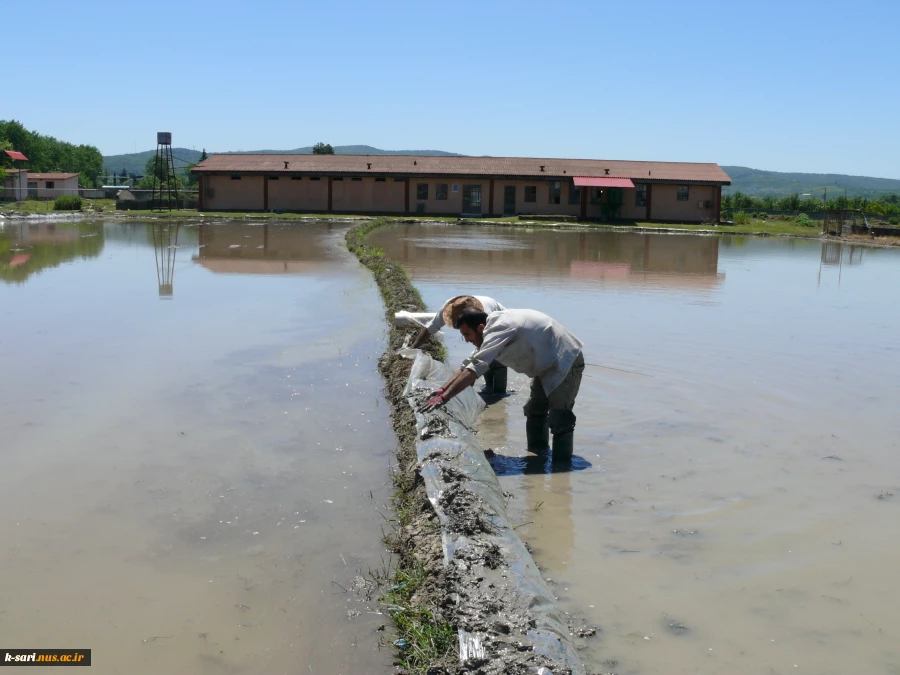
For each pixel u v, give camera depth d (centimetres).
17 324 1067
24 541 467
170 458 596
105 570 439
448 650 361
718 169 4969
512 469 609
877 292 1691
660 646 381
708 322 1234
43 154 10312
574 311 1305
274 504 526
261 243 2544
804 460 629
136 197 4856
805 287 1755
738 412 751
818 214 5634
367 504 531
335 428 675
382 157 5019
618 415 737
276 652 372
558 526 507
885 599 427
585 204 4703
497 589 395
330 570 445
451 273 1805
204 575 437
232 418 690
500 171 4734
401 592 416
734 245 3241
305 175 4750
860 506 544
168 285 1481
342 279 1608
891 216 5319
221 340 991
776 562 465
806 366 940
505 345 598
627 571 451
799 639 390
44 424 661
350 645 379
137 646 374
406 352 879
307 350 946
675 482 582
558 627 381
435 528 471
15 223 3450
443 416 642
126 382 789
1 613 396
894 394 822
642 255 2522
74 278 1564
